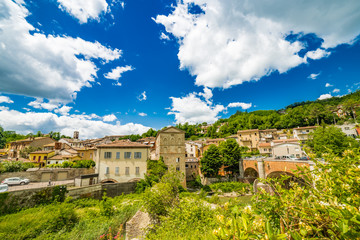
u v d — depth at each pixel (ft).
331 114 229.04
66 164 118.83
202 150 189.47
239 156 141.18
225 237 6.57
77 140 260.21
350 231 5.54
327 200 7.84
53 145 177.99
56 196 64.59
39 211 52.80
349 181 7.75
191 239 20.62
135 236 40.98
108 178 95.55
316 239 6.34
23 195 57.57
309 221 7.23
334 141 77.10
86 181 87.81
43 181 101.81
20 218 47.14
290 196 8.09
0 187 65.51
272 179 9.53
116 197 81.56
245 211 7.84
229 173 147.64
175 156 116.78
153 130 338.75
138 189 90.63
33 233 42.47
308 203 7.70
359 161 8.57
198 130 370.12
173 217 31.07
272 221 8.13
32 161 141.28
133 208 62.28
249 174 131.85
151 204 43.42
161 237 26.02
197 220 27.07
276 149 159.43
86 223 49.52
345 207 6.76
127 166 99.25
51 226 45.47
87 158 151.53
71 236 42.55
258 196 8.96
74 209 57.57
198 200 33.32
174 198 45.78
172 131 120.37
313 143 89.66
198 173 157.69
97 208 65.10
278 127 265.34
